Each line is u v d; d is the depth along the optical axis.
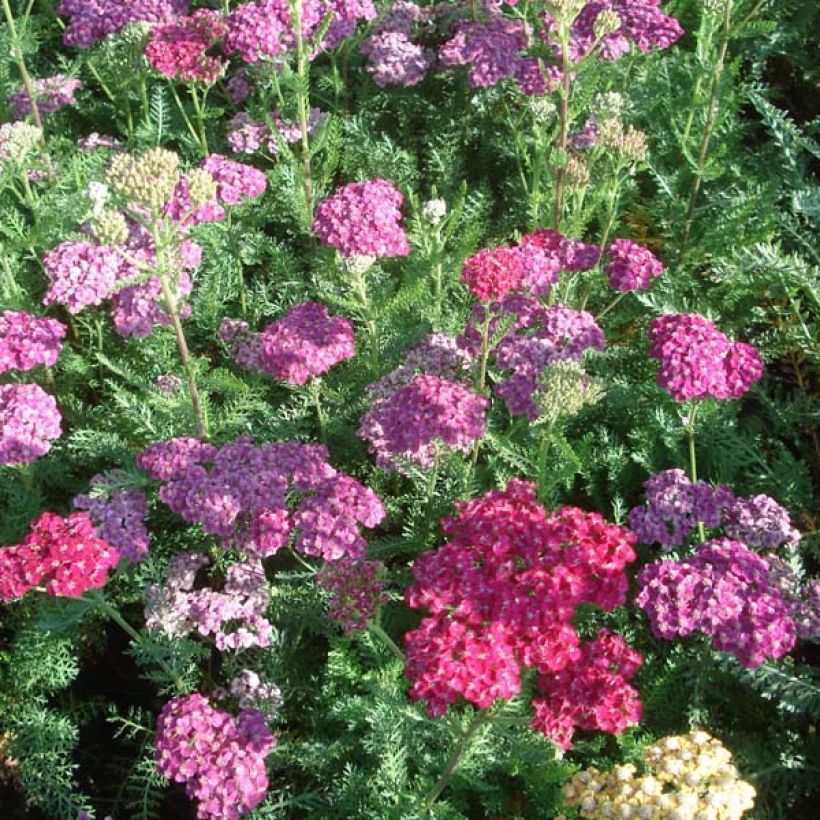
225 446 0.81
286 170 1.05
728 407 0.92
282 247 1.04
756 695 0.79
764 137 1.22
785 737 0.77
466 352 0.88
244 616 0.78
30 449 0.81
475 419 0.79
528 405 0.83
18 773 0.80
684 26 1.24
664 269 1.03
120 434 0.93
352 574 0.74
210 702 0.81
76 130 1.23
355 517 0.76
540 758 0.71
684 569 0.72
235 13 1.04
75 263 0.88
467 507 0.72
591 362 0.96
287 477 0.80
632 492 0.91
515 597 0.67
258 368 0.88
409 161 1.12
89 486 0.90
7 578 0.72
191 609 0.77
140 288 0.89
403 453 0.82
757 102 1.07
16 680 0.81
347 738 0.77
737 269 0.96
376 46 1.12
